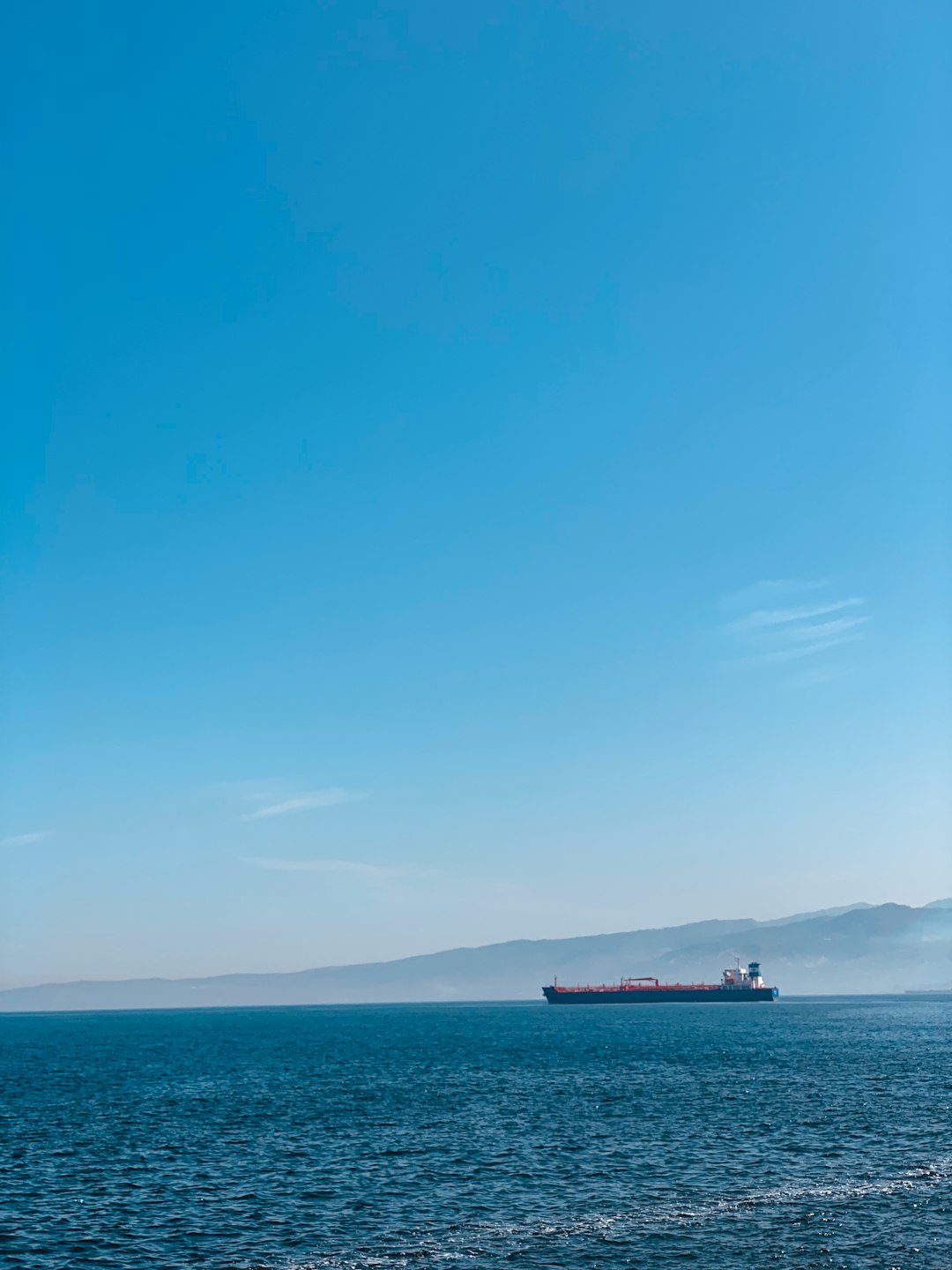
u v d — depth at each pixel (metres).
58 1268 49.25
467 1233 53.25
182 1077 137.88
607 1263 48.25
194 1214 58.25
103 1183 66.19
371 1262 49.09
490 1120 88.94
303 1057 172.62
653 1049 178.12
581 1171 66.75
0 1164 72.38
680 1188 61.72
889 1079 118.94
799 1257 48.56
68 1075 144.00
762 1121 86.06
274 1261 49.62
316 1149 76.12
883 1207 56.47
